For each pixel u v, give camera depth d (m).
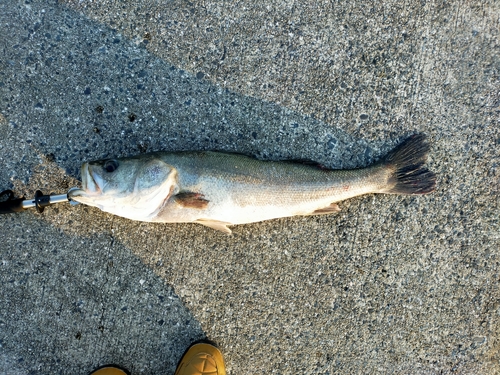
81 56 0.64
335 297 0.67
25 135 0.64
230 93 0.66
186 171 0.59
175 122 0.65
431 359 0.69
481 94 0.67
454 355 0.69
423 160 0.66
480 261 0.68
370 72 0.67
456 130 0.67
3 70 0.64
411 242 0.68
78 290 0.65
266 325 0.67
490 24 0.67
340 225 0.67
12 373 0.65
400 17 0.66
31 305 0.65
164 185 0.58
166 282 0.66
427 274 0.68
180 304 0.66
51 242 0.65
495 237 0.68
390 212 0.67
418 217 0.68
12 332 0.65
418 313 0.68
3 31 0.64
